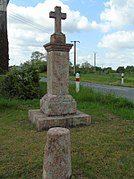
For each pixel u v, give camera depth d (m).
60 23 6.16
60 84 6.13
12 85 9.73
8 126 5.94
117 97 9.37
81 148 4.41
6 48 15.23
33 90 9.75
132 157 4.09
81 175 3.49
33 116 6.08
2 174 3.51
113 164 3.81
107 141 4.81
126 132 5.44
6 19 15.30
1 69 14.46
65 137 2.94
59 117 5.80
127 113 7.20
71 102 6.09
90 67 70.56
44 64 17.05
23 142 4.77
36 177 3.44
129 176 3.48
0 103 8.07
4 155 4.16
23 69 10.38
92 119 6.61
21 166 3.74
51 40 6.18
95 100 9.41
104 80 27.14
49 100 5.96
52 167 2.89
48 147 2.93
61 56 6.12
